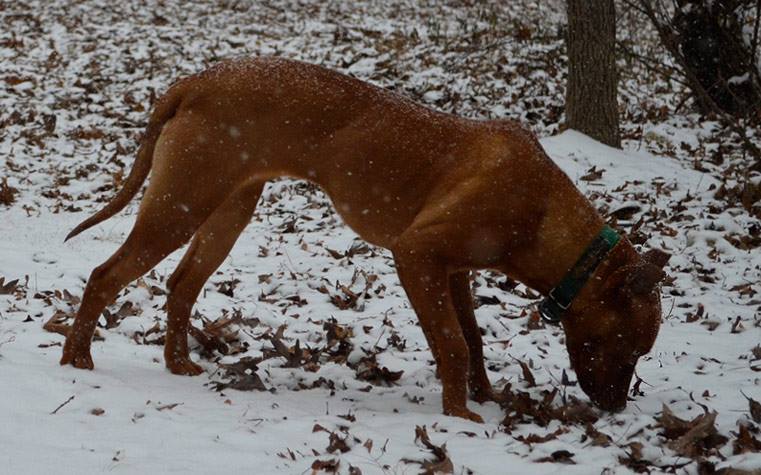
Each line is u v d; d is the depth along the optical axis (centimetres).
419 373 505
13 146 1014
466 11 1820
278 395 458
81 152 1025
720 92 1180
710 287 684
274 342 510
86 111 1165
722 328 604
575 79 1056
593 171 948
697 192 914
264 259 728
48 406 396
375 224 466
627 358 432
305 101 458
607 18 1042
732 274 705
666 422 415
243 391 459
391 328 579
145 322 569
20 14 1683
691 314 628
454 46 1452
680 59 1001
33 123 1102
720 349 559
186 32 1608
